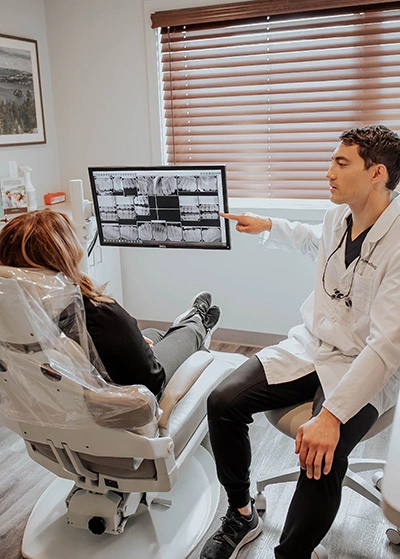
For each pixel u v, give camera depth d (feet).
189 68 10.12
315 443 4.43
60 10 10.68
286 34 9.36
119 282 11.33
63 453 5.15
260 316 10.60
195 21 9.64
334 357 5.40
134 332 4.77
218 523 6.05
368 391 4.55
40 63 10.85
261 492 6.21
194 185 6.46
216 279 10.73
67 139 11.43
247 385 5.46
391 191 5.19
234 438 5.39
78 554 5.62
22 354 4.23
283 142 9.86
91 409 4.47
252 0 9.23
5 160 10.30
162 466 4.91
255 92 9.79
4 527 6.10
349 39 9.04
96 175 6.78
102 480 5.23
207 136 10.40
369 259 5.14
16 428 5.09
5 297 3.94
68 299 4.24
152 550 5.65
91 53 10.67
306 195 9.96
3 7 9.86
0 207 9.64
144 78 10.40
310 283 10.03
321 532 4.73
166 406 5.13
